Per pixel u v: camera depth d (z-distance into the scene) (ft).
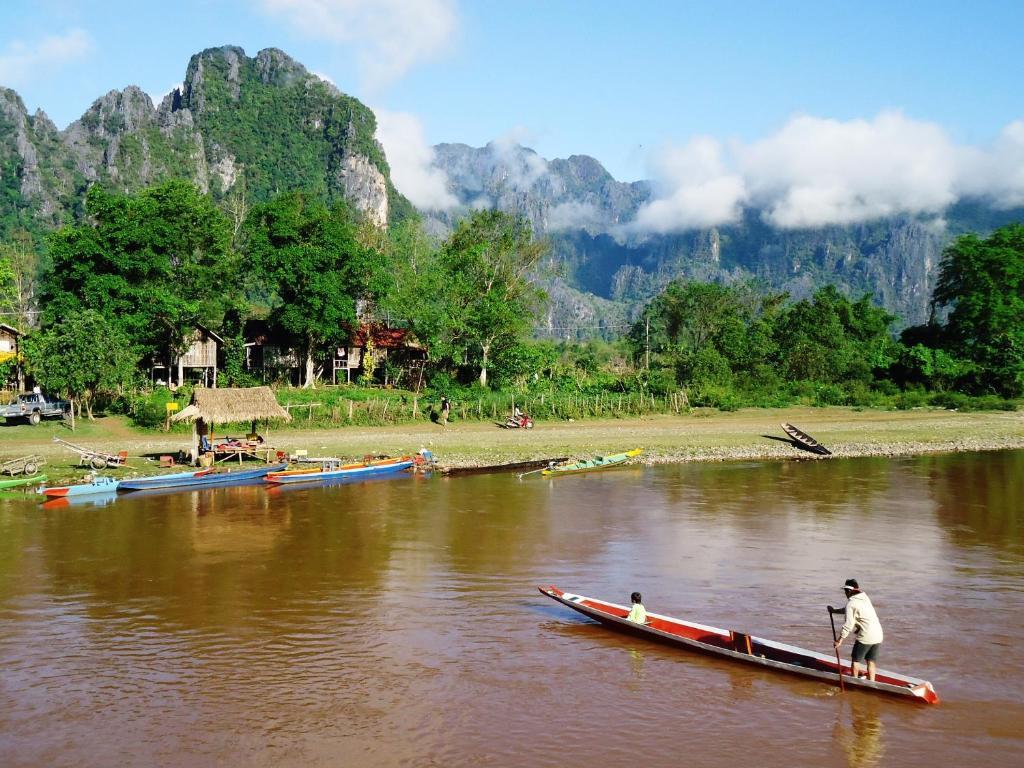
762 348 298.15
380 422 188.55
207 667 58.23
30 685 55.31
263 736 48.60
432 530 98.43
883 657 59.72
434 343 241.76
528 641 63.16
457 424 193.06
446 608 70.69
